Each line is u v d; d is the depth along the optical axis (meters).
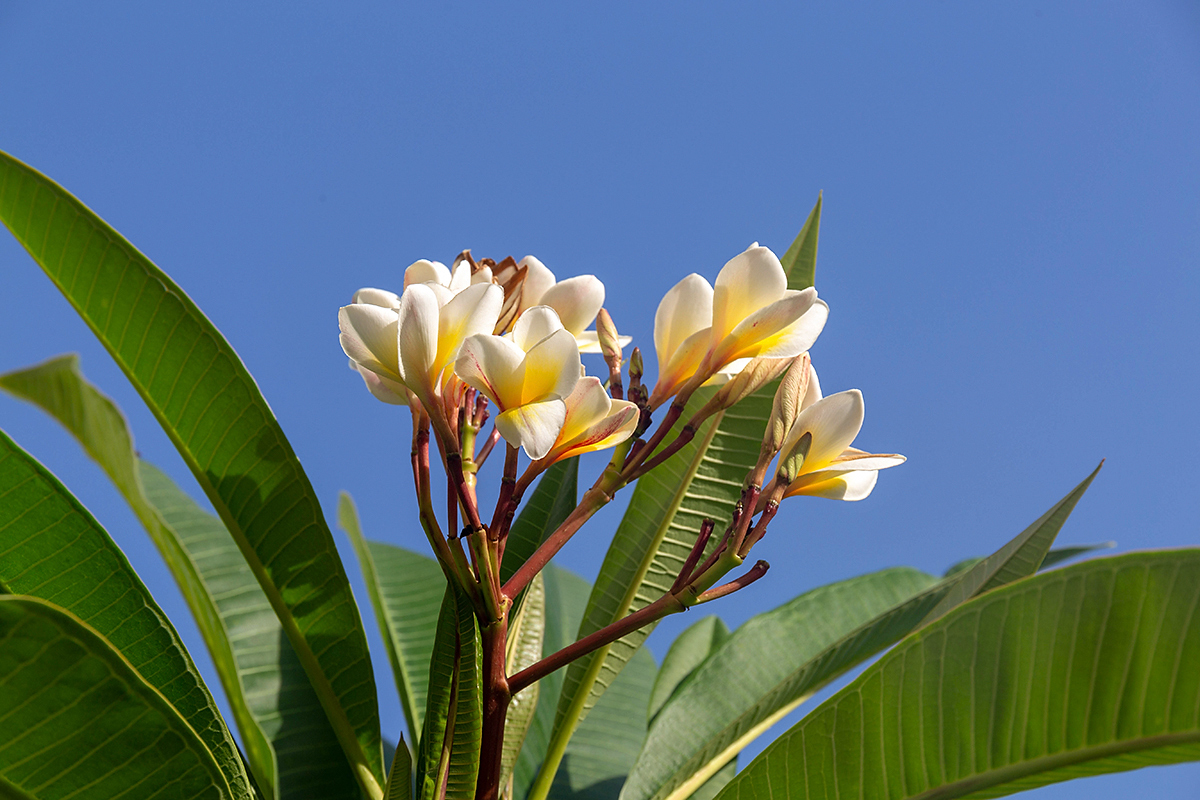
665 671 1.38
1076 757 0.91
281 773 1.08
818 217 1.15
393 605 1.29
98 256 1.01
